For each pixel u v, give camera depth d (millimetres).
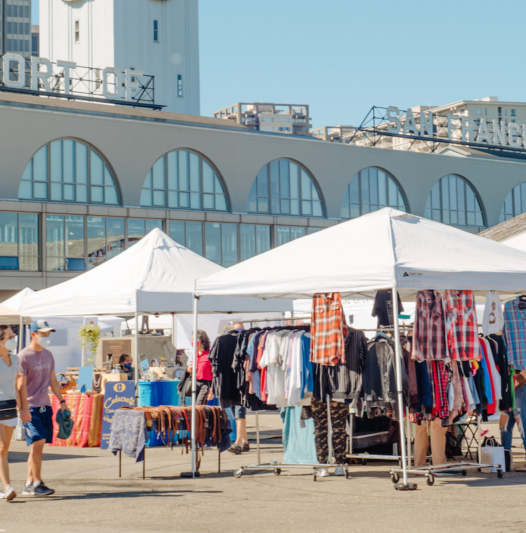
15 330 19703
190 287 12438
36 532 6152
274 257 9477
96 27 67938
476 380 8906
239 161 44312
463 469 8898
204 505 7305
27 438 7965
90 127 39219
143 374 14312
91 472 9875
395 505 7078
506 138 58188
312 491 8000
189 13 71375
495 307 9281
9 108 36781
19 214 37156
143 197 41312
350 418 9891
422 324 8336
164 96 69375
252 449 12219
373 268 8133
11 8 134500
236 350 9500
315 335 8688
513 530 5871
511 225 19344
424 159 51719
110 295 12172
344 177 48312
